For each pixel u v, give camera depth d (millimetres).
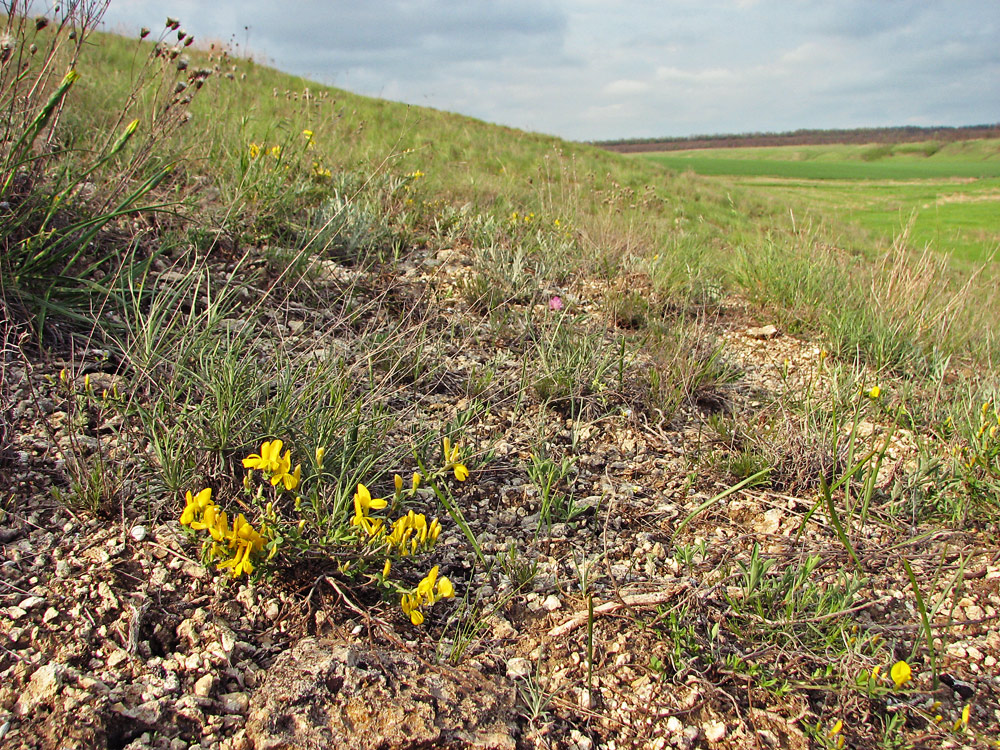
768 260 5227
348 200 4184
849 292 4766
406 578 1946
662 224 8125
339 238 4230
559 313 3816
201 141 4570
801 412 3070
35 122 2549
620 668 1749
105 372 2436
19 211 2650
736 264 5586
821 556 2211
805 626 1896
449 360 3205
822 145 146625
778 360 4043
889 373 3781
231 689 1499
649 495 2559
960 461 2682
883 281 4629
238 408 2113
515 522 2307
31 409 2146
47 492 1889
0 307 2367
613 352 3434
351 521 1847
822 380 3467
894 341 3957
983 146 120688
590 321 3977
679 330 3662
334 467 2160
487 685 1630
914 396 3430
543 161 14953
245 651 1602
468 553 2115
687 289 4770
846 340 4168
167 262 3283
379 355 2938
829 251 5445
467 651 1745
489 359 3324
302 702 1468
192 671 1513
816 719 1651
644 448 2863
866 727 1645
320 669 1540
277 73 15852
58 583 1631
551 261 4777
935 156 124625
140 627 1579
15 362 2303
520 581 2006
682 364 3355
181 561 1783
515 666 1727
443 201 6246
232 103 6504
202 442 2041
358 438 2279
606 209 7930
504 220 5758
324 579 1834
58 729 1306
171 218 3514
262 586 1777
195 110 5656
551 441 2816
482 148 15961
